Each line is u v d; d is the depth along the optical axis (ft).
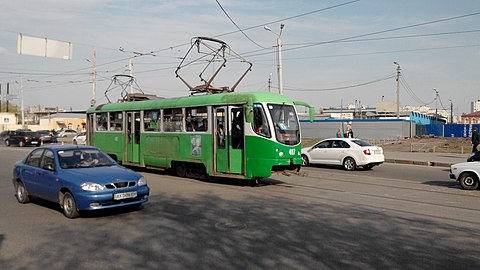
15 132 139.33
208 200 34.22
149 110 54.34
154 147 53.21
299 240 22.17
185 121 48.42
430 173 57.11
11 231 24.53
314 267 17.95
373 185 43.91
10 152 103.35
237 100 42.39
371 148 60.18
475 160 45.57
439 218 27.48
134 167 63.26
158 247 21.06
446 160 75.41
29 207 31.89
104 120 64.03
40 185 30.63
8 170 60.39
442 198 35.60
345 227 24.99
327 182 46.29
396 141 144.25
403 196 36.60
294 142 42.06
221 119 44.14
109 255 19.84
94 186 26.71
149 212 29.50
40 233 24.03
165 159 51.37
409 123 161.99
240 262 18.66
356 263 18.47
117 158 60.70
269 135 40.40
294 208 30.78
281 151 40.57
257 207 31.17
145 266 18.24
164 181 46.68
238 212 29.35
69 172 28.48
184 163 50.01
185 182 45.75
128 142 58.49
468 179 40.68
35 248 21.06
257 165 40.63
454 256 19.47
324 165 67.92
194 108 47.26
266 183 45.14
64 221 26.99
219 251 20.33
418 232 23.82
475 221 26.63
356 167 60.08
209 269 17.79
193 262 18.71
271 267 17.98
